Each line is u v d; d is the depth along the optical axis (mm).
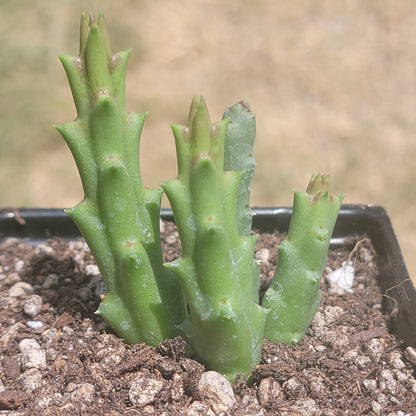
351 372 274
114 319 269
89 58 243
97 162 251
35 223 344
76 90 246
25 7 677
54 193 490
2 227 343
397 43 657
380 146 533
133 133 257
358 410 262
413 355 277
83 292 308
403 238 459
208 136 238
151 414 257
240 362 260
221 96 584
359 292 315
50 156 521
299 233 264
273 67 623
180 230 245
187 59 631
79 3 689
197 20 687
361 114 567
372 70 622
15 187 491
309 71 620
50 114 549
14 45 614
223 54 641
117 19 673
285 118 562
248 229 277
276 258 330
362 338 290
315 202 261
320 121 560
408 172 510
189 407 259
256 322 258
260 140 535
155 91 585
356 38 665
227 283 246
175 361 267
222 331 250
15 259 333
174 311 270
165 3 708
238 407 259
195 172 238
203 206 240
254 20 691
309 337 289
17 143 525
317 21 692
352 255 333
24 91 569
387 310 306
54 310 302
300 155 522
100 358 273
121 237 257
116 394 263
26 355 278
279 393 263
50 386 268
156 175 500
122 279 262
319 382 266
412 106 578
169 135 539
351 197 488
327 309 304
